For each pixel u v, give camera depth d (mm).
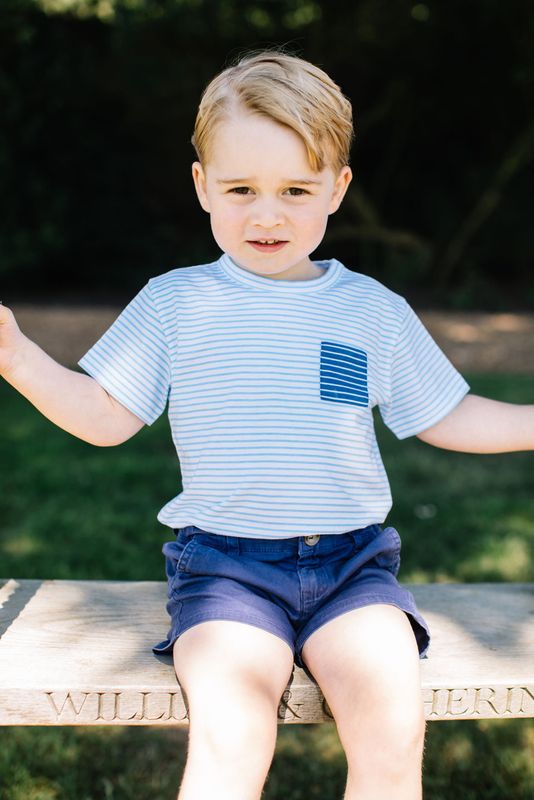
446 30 9664
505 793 2131
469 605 1922
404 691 1432
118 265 10438
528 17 9352
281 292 1755
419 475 4238
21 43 8438
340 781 2182
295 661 1597
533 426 1800
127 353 1708
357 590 1596
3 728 2361
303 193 1663
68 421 1633
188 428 1695
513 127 10516
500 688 1579
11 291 9836
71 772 2186
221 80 1688
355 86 10398
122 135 10008
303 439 1654
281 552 1623
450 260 10500
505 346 7590
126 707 1522
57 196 9359
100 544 3336
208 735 1367
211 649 1473
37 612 1801
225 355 1697
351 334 1753
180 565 1641
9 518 3611
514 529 3559
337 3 9391
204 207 1793
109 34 8922
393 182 10977
